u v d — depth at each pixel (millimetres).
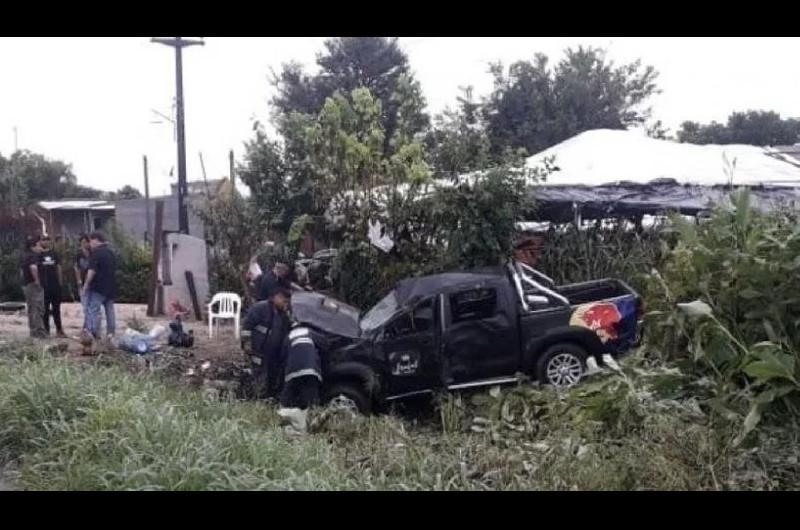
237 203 18859
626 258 13859
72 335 14992
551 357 10250
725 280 6684
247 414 7508
